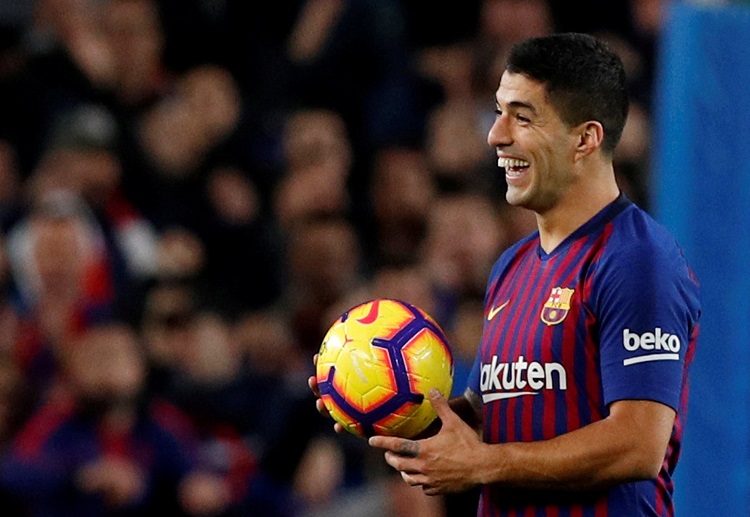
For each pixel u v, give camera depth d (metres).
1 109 42.03
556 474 14.62
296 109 44.84
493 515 15.80
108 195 37.06
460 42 48.84
